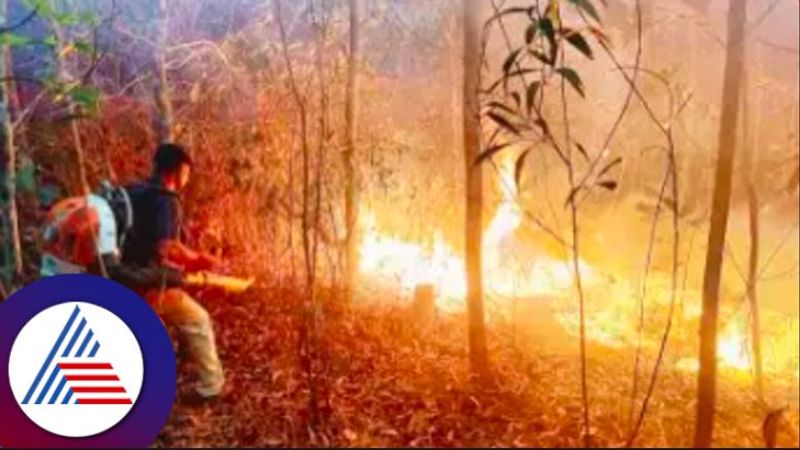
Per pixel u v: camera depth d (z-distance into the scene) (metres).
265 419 3.68
